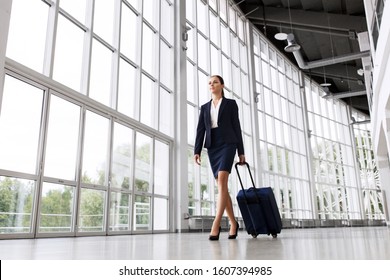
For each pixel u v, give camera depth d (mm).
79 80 5832
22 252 1717
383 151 10781
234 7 13320
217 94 3225
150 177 7395
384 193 10953
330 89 19062
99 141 6000
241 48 13297
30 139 4668
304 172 15508
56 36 5312
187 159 8453
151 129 7531
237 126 3205
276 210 3576
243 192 3547
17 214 4320
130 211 6559
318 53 15766
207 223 8273
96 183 5781
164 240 3271
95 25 6473
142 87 7734
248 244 2193
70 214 5137
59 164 5066
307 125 16219
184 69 8938
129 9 7656
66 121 5316
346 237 3264
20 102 4602
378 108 7598
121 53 7086
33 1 5094
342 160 18469
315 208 15039
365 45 10133
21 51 4773
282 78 15664
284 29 14477
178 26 9141
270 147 13438
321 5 12875
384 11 4996
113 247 2137
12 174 4309
